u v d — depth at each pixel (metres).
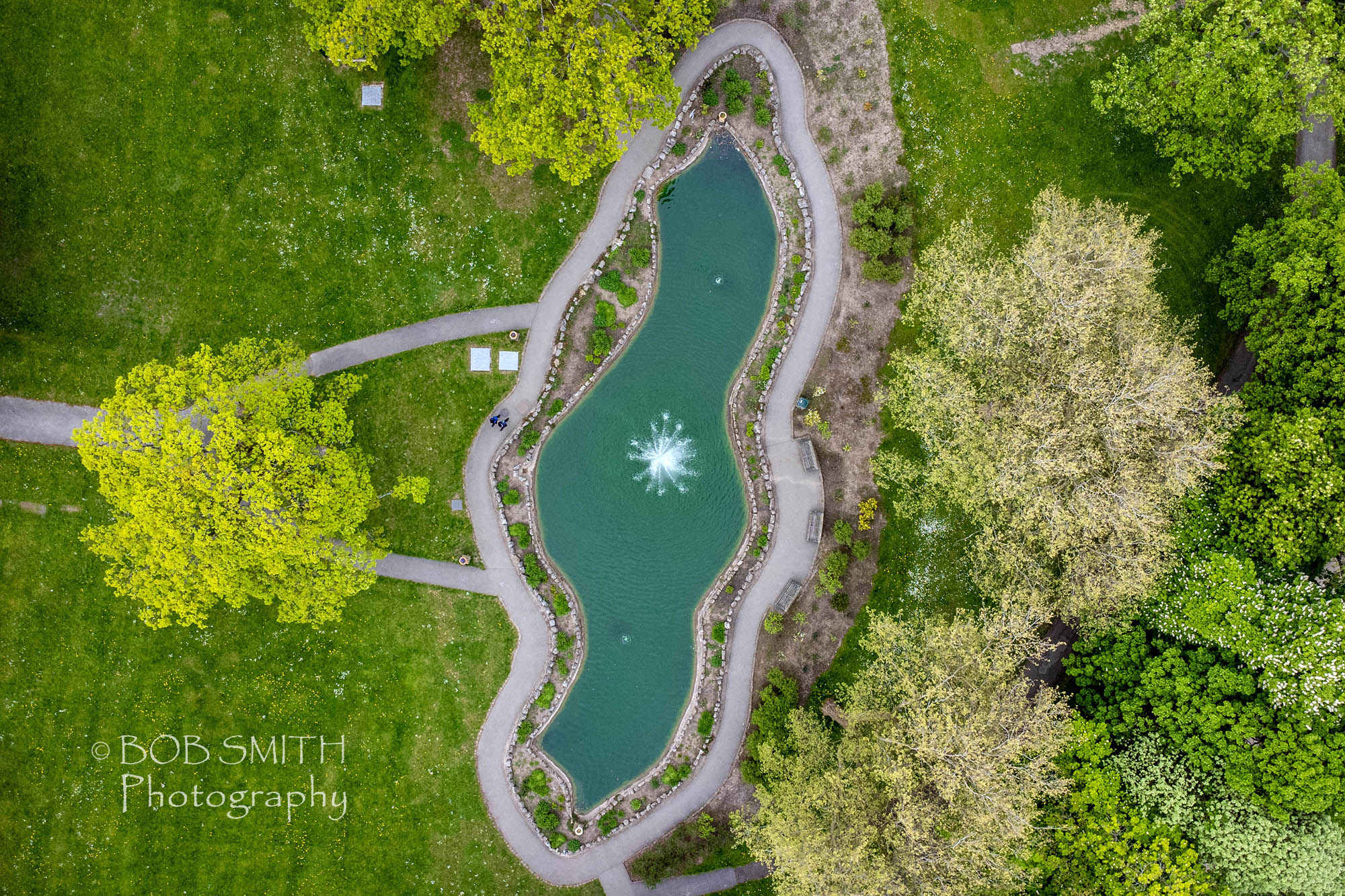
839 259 45.88
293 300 45.56
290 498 39.31
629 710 46.69
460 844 45.50
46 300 45.09
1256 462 36.50
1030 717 36.50
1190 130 41.34
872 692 40.59
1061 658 44.31
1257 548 37.19
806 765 40.28
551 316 46.06
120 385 38.06
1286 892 36.31
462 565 45.94
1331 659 34.62
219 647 45.41
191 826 45.09
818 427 45.94
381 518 45.75
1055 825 37.16
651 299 46.59
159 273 45.28
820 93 45.62
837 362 45.97
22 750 44.94
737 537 46.47
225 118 45.06
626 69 37.22
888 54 45.31
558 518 46.66
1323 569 37.56
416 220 45.66
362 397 45.75
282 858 45.16
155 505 37.59
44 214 45.00
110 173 45.06
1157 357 35.94
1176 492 36.31
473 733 45.84
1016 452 37.41
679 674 46.56
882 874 36.25
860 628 45.50
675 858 45.50
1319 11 35.62
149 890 44.78
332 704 45.59
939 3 45.00
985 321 38.50
